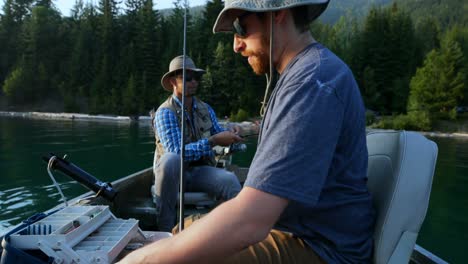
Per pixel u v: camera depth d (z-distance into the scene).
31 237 1.17
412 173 1.02
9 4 52.12
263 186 0.79
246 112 35.28
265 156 0.82
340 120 0.87
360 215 0.99
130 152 11.60
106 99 40.53
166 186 2.29
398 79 42.16
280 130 0.83
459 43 44.38
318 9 1.02
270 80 1.00
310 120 0.82
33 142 13.59
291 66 0.95
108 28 46.22
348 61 44.44
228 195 2.43
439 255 4.38
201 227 0.80
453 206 6.56
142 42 43.03
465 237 4.97
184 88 1.36
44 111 42.88
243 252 0.98
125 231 1.40
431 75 34.44
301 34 1.01
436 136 28.19
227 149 2.73
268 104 0.97
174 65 2.69
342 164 0.95
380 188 1.12
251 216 0.79
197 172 2.51
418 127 31.92
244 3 0.97
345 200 0.97
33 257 1.15
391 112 42.12
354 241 0.98
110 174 8.21
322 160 0.82
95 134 17.45
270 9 0.95
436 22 55.25
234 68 38.41
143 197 3.02
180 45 42.28
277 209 0.79
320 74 0.88
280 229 1.02
